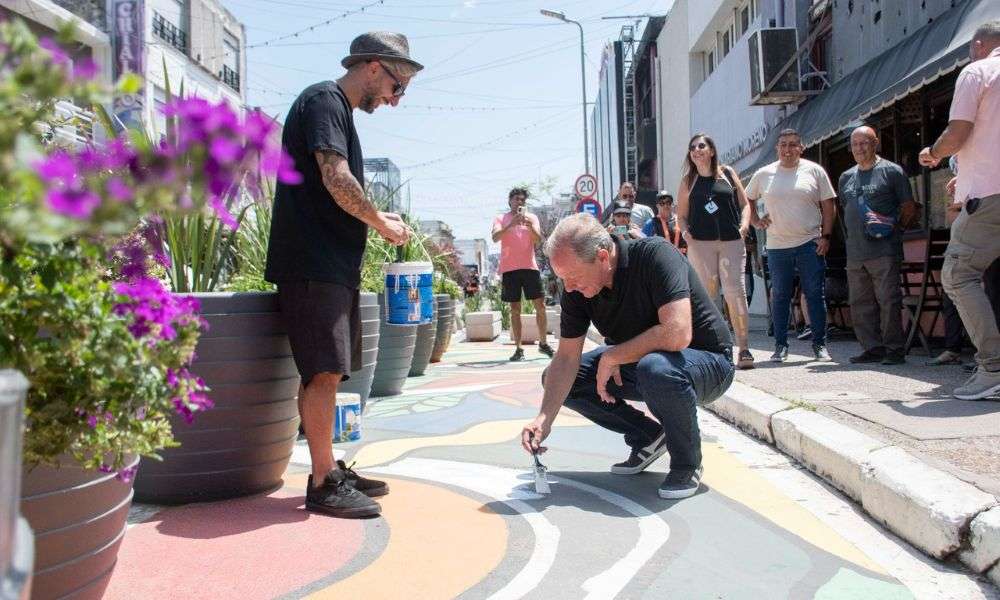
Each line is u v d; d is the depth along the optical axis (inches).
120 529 78.0
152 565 98.3
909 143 332.8
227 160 40.9
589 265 125.6
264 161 43.2
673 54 957.8
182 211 41.0
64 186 40.3
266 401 126.5
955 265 169.0
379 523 115.1
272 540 107.7
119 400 63.1
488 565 98.0
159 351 64.0
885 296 234.5
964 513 95.6
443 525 114.0
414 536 109.3
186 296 120.0
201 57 1102.4
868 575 93.6
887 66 339.0
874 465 118.0
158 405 65.1
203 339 121.1
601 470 147.1
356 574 95.3
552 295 1089.4
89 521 72.7
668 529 111.3
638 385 130.1
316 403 119.8
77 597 73.7
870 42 399.5
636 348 127.5
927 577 92.8
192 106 41.2
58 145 76.7
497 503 125.1
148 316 62.0
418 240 286.4
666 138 1029.8
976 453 123.5
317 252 117.6
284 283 119.8
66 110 85.5
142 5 917.8
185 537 109.0
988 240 164.6
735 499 125.3
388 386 248.5
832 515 117.1
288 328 121.1
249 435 126.4
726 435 174.4
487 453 161.8
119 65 902.4
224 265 157.6
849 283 245.1
